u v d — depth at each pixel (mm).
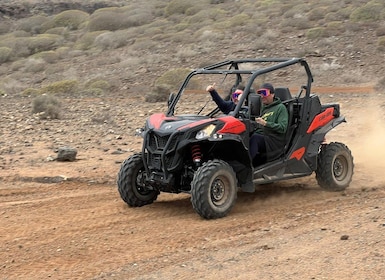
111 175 10359
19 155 12656
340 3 45125
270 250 5984
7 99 26328
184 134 7270
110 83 31375
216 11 54281
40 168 11156
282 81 27500
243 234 6660
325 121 8734
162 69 34031
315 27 38594
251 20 44562
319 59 31453
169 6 61500
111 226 7207
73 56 45094
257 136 7938
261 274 5305
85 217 7660
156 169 7574
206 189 7145
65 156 11789
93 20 58094
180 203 8312
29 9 74875
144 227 7105
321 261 5539
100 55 43438
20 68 44062
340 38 34344
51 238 6766
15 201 8773
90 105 22578
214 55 35406
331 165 8547
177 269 5574
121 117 18609
